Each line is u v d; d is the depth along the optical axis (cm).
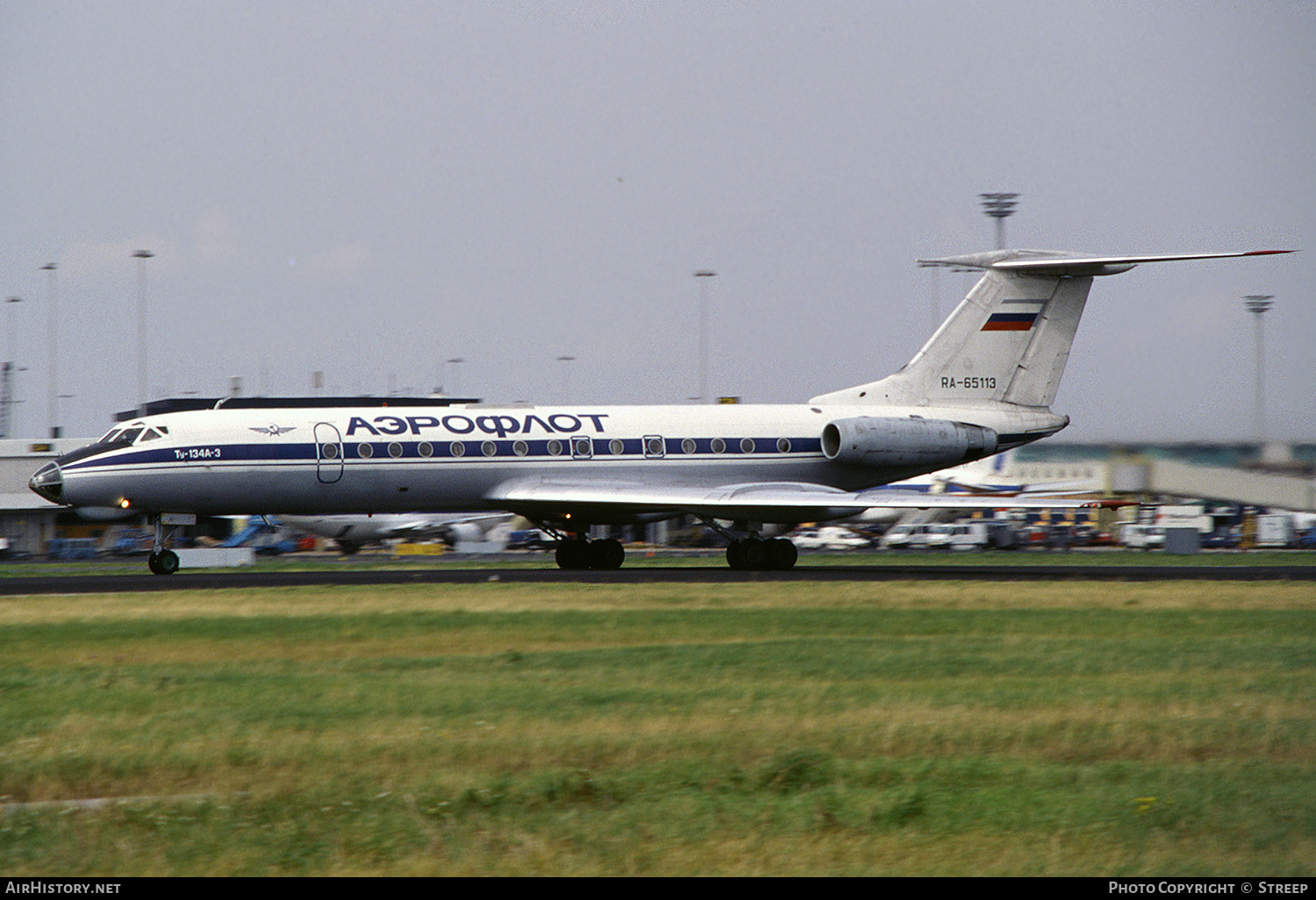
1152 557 19375
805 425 14650
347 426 12938
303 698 5397
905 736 4681
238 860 3450
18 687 5688
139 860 3450
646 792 4025
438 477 13125
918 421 14450
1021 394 15112
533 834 3631
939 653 6769
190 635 7438
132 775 4225
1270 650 6938
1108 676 6047
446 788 4006
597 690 5569
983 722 4938
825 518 13275
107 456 12344
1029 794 3994
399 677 5959
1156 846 3556
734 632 7644
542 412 13825
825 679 5906
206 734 4719
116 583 11438
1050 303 15062
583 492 13412
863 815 3766
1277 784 4119
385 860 3456
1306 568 15125
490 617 8250
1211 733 4759
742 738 4647
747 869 3384
